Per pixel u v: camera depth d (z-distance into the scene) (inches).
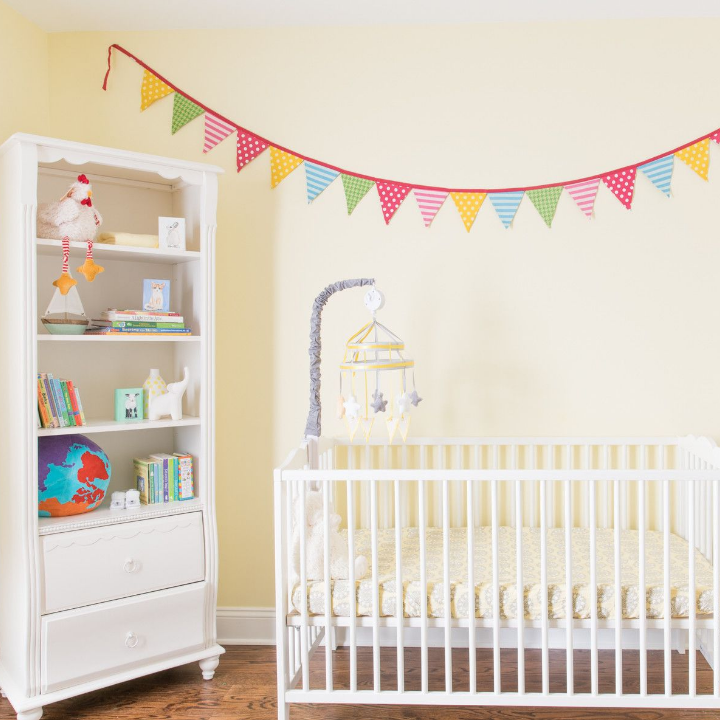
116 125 100.8
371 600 74.3
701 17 97.3
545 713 81.0
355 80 100.2
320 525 77.3
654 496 98.4
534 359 99.4
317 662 94.5
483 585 74.4
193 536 88.0
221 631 102.2
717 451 82.4
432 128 99.7
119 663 82.1
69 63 100.4
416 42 99.7
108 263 95.6
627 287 98.4
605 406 99.0
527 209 99.0
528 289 99.2
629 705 71.4
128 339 85.4
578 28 98.2
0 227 83.0
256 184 101.1
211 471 90.4
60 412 81.7
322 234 100.7
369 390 101.0
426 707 82.8
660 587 73.2
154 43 100.8
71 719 80.0
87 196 83.4
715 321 98.0
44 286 91.2
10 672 81.5
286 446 101.9
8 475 81.3
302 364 101.3
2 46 90.7
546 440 97.4
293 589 75.9
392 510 100.0
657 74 97.7
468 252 99.5
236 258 101.5
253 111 100.9
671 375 98.4
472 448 101.0
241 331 101.7
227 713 81.3
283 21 98.6
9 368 80.7
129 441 97.5
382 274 100.3
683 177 97.7
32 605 76.8
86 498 82.9
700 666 91.5
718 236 97.7
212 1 92.4
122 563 82.6
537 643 98.1
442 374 100.3
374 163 100.3
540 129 98.7
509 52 98.9
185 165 86.6
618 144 98.2
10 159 79.2
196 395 92.8
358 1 92.7
